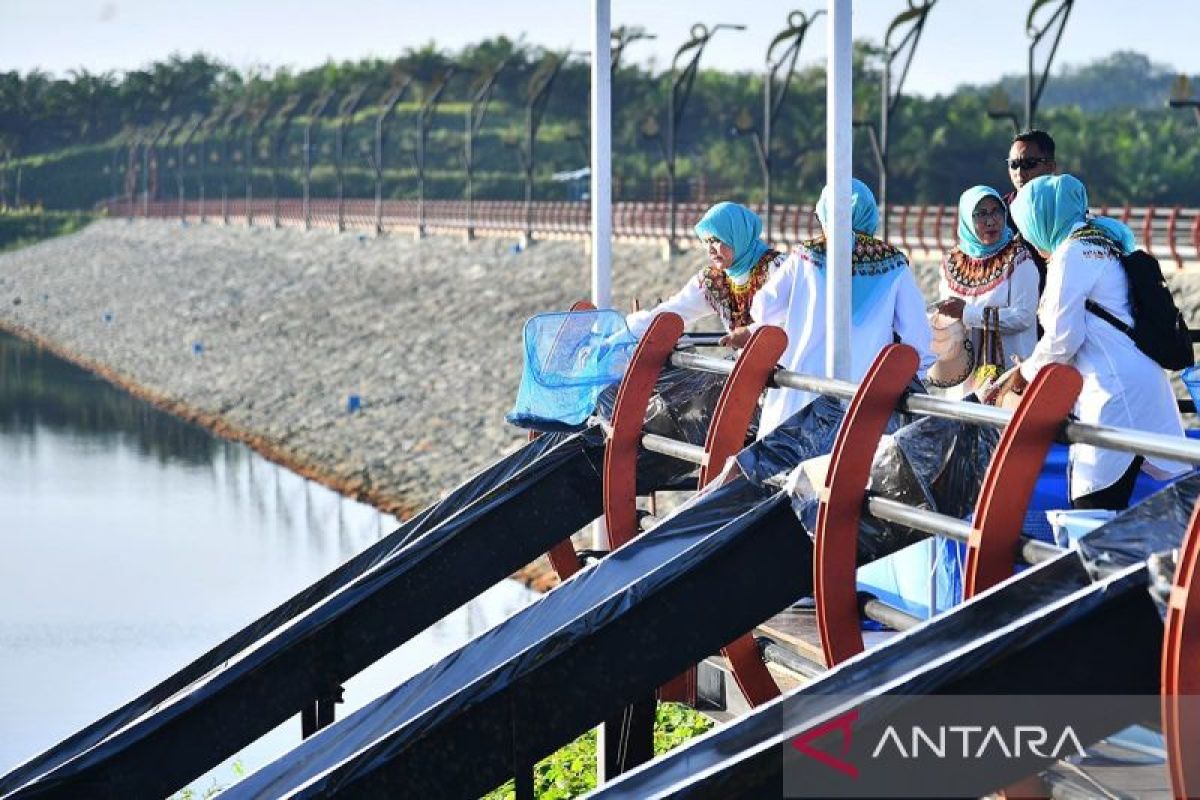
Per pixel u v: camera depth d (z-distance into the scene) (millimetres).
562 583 5496
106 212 134125
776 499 4992
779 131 95438
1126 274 5297
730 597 4996
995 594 3742
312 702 6453
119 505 30938
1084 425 3939
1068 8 23219
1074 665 3451
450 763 4996
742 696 6203
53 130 161625
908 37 32125
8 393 50375
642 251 51312
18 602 22734
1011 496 4070
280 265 77312
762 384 5918
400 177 122625
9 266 114812
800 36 38438
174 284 80875
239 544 27109
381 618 6574
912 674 3475
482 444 34281
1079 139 89000
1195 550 3232
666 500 22031
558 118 132125
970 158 88438
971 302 6809
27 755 15992
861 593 4848
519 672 4980
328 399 44125
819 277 6301
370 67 153500
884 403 4684
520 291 52406
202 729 6340
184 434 41969
